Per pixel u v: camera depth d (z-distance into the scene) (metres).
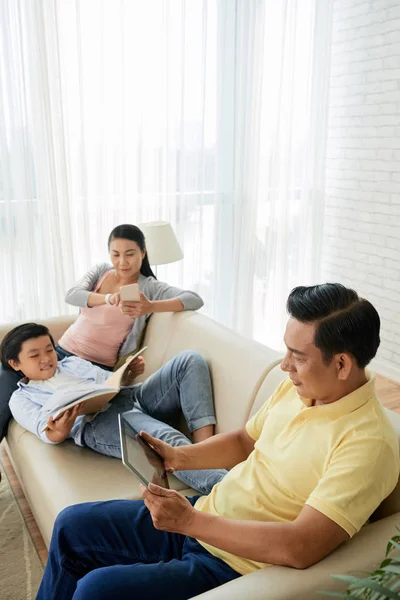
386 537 1.19
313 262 4.26
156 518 1.20
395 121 3.59
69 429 2.02
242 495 1.38
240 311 4.12
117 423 2.03
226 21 3.59
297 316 1.23
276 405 1.47
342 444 1.20
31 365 2.25
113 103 3.42
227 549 1.17
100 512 1.50
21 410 2.19
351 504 1.12
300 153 4.07
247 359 2.10
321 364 1.21
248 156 3.84
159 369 2.27
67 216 3.38
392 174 3.66
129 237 2.66
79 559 1.48
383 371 3.91
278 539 1.12
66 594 1.48
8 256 3.35
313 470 1.25
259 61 3.71
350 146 3.96
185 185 3.75
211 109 3.71
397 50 3.50
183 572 1.30
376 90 3.69
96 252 3.59
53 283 3.48
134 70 3.42
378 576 0.89
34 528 2.25
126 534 1.48
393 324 3.81
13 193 3.29
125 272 2.69
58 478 1.88
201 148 3.71
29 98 3.20
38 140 3.26
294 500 1.29
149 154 3.59
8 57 3.09
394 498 1.33
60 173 3.33
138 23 3.37
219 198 3.85
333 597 1.08
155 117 3.54
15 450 2.23
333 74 4.02
